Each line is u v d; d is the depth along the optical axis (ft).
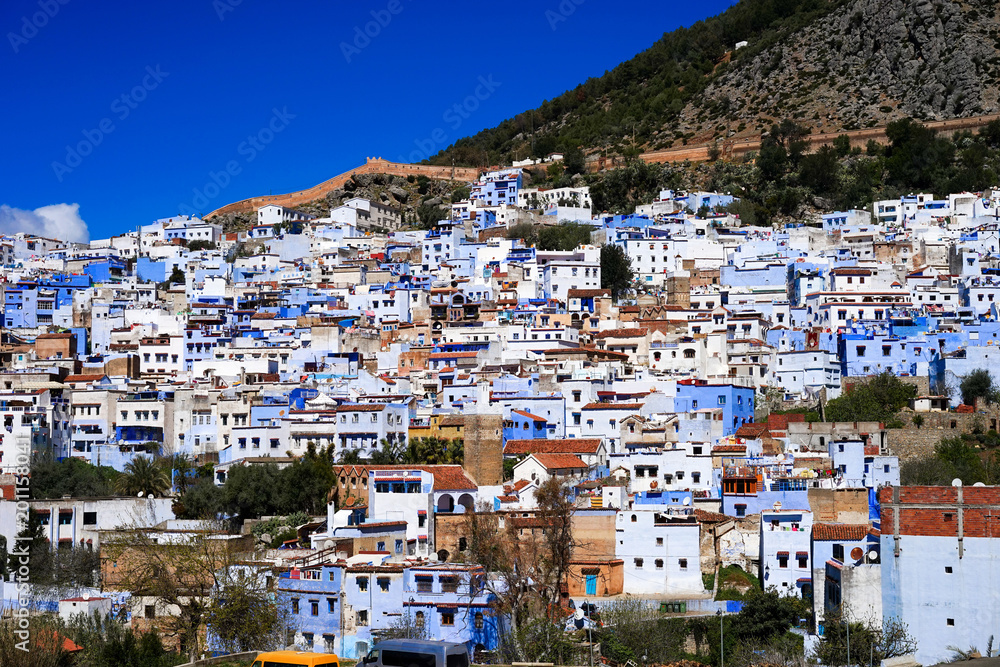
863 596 347.56
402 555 421.18
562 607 391.65
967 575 335.88
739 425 596.70
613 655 361.92
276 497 481.46
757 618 378.32
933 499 343.05
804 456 502.79
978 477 519.60
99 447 593.83
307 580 377.71
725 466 479.00
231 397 621.72
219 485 504.02
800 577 405.80
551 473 491.31
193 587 378.94
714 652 377.09
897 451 561.43
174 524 459.73
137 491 509.35
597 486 472.85
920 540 342.03
